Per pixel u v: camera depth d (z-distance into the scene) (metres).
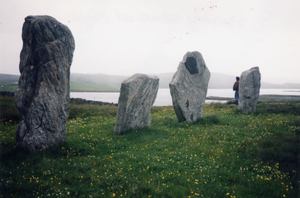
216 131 24.38
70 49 19.41
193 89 28.61
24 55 19.08
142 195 13.34
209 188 14.40
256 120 28.69
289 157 18.12
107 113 33.62
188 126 26.41
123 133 23.30
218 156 18.67
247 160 18.03
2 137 20.75
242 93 34.06
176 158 18.19
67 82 19.30
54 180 14.44
